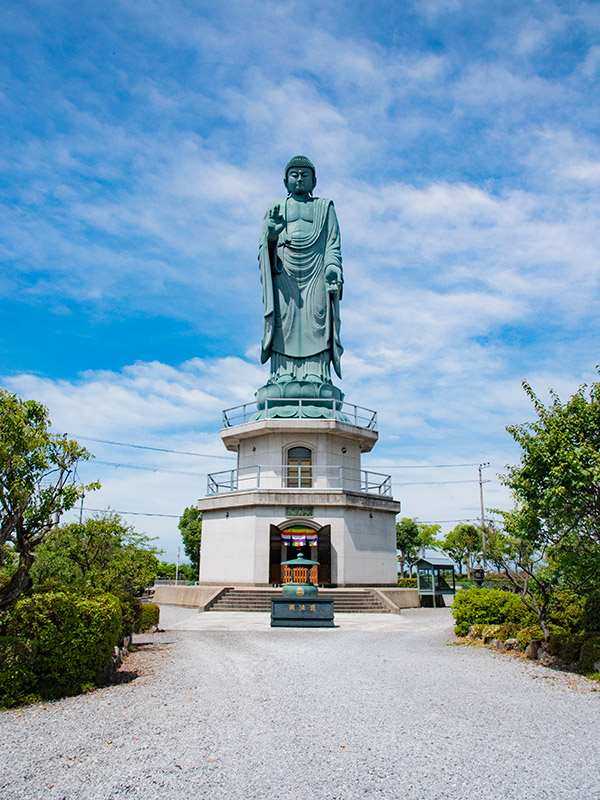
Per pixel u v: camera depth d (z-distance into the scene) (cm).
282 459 3697
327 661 1484
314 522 3338
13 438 1190
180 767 727
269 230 4000
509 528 1638
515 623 1856
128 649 1667
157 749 792
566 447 1369
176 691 1137
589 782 685
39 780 689
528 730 877
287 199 4300
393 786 671
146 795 648
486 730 876
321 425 3625
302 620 2288
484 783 680
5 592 1190
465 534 6169
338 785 673
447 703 1036
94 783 680
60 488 1284
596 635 1368
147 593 4534
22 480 1212
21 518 1224
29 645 1112
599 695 1105
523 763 743
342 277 3997
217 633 2095
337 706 1013
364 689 1148
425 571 3609
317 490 3388
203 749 792
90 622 1166
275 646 1759
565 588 1559
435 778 694
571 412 1428
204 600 3166
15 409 1225
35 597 1195
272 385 3909
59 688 1109
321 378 3975
